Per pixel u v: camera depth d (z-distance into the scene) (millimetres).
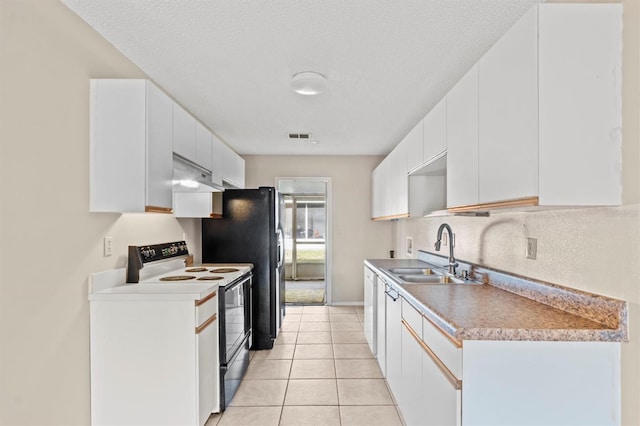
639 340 1272
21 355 1522
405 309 2150
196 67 2369
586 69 1291
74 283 1861
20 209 1515
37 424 1610
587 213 1475
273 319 3656
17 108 1498
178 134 2365
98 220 2049
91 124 1938
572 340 1336
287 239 7352
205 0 1660
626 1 1276
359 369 3078
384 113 3311
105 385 2025
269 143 4586
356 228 5441
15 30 1485
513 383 1352
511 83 1414
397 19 1810
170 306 2043
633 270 1278
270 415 2373
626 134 1281
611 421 1351
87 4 1718
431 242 3602
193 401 2041
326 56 2213
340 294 5438
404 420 2205
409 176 3105
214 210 3393
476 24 1858
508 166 1433
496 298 1851
